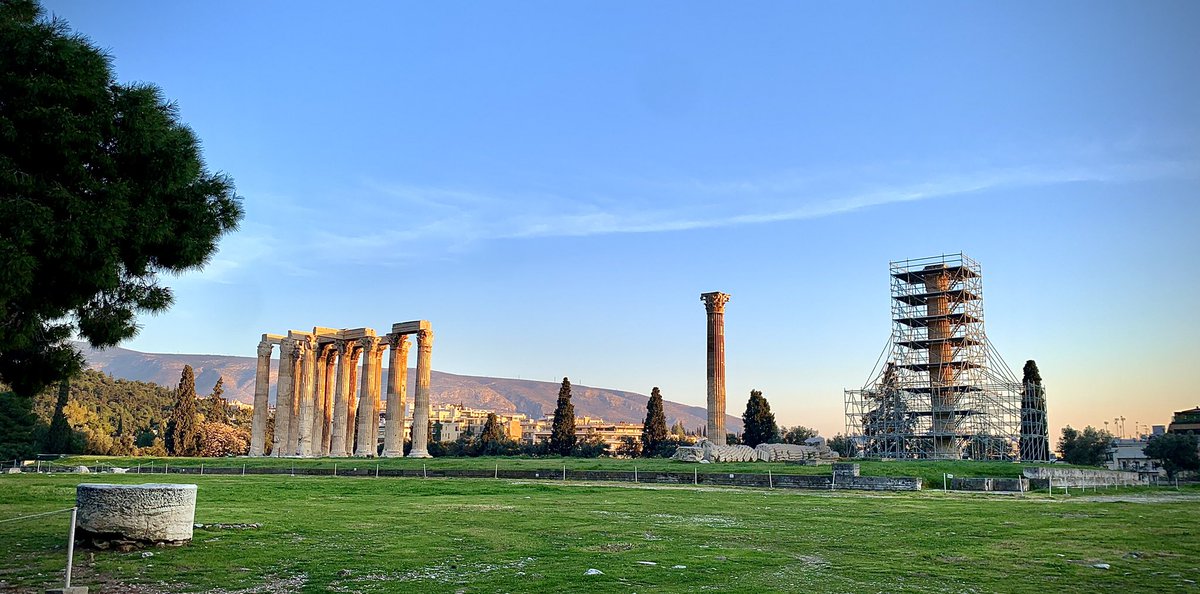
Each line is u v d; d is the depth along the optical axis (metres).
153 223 21.64
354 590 16.45
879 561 20.34
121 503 20.78
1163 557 21.05
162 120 22.52
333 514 30.41
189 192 23.53
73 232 19.50
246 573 18.22
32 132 19.84
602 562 19.75
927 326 100.38
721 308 89.12
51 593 15.07
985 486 49.12
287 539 23.36
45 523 26.44
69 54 20.55
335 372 114.69
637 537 24.64
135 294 23.27
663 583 17.12
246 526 25.64
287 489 44.28
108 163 21.09
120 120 21.31
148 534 20.92
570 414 122.62
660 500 38.59
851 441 100.75
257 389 104.88
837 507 35.34
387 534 24.78
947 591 16.55
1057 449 138.12
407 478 57.22
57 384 26.22
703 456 76.69
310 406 103.56
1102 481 62.59
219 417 173.00
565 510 33.00
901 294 103.31
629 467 61.88
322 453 106.75
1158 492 55.69
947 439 94.88
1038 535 25.59
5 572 17.95
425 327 96.12
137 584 17.02
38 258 19.56
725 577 17.88
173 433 134.62
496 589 16.48
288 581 17.48
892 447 98.62
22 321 21.00
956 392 97.00
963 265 99.25
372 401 100.25
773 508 34.72
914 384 99.81
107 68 21.58
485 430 132.88
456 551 21.48
